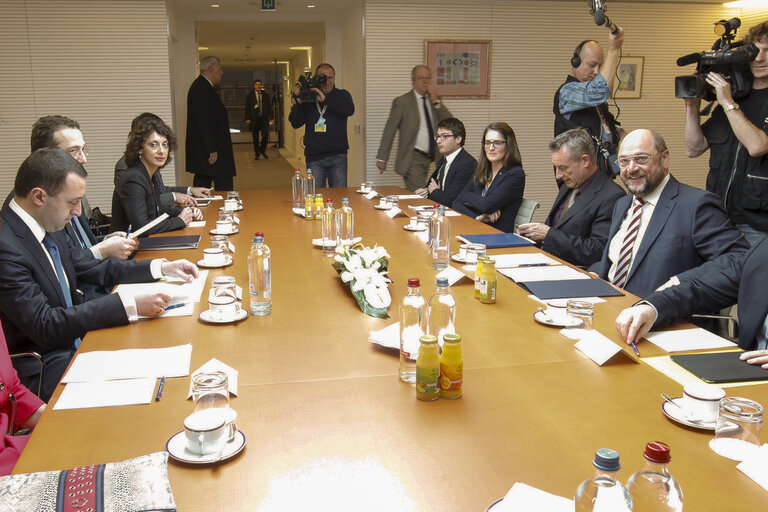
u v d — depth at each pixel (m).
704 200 2.68
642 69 7.68
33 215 2.32
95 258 2.83
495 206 4.34
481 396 1.60
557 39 7.51
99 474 1.22
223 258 2.89
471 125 7.58
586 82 4.72
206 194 5.26
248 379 1.70
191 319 2.18
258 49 13.47
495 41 7.43
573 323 2.03
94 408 1.53
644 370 1.76
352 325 2.13
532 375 1.73
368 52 7.30
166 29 6.82
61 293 2.33
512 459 1.31
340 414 1.51
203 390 1.38
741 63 3.59
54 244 2.43
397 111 7.07
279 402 1.57
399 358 1.85
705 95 3.96
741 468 1.26
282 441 1.39
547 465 1.29
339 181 7.18
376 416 1.50
